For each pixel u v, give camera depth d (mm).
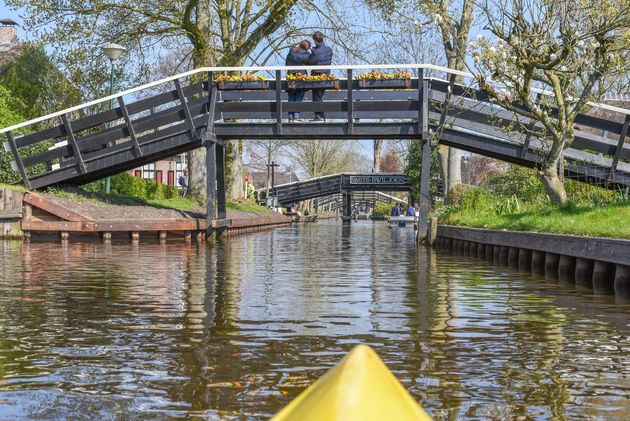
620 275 8727
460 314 6867
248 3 28562
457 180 27766
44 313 6797
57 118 34062
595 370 4617
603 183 17406
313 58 18750
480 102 17672
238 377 4402
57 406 3795
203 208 26828
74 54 26812
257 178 88250
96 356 4969
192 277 10102
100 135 19344
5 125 28078
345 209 65625
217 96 19000
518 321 6480
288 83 18438
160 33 27516
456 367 4672
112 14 27047
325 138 18750
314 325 6219
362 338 5648
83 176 21031
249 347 5285
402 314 6848
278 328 6070
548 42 13102
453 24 18969
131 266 11617
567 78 14109
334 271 11250
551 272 10930
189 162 28156
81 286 8883
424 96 17734
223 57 27438
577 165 17266
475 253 15266
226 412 3691
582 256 9680
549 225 12047
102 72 27656
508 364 4762
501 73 13398
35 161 19484
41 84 37938
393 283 9570
